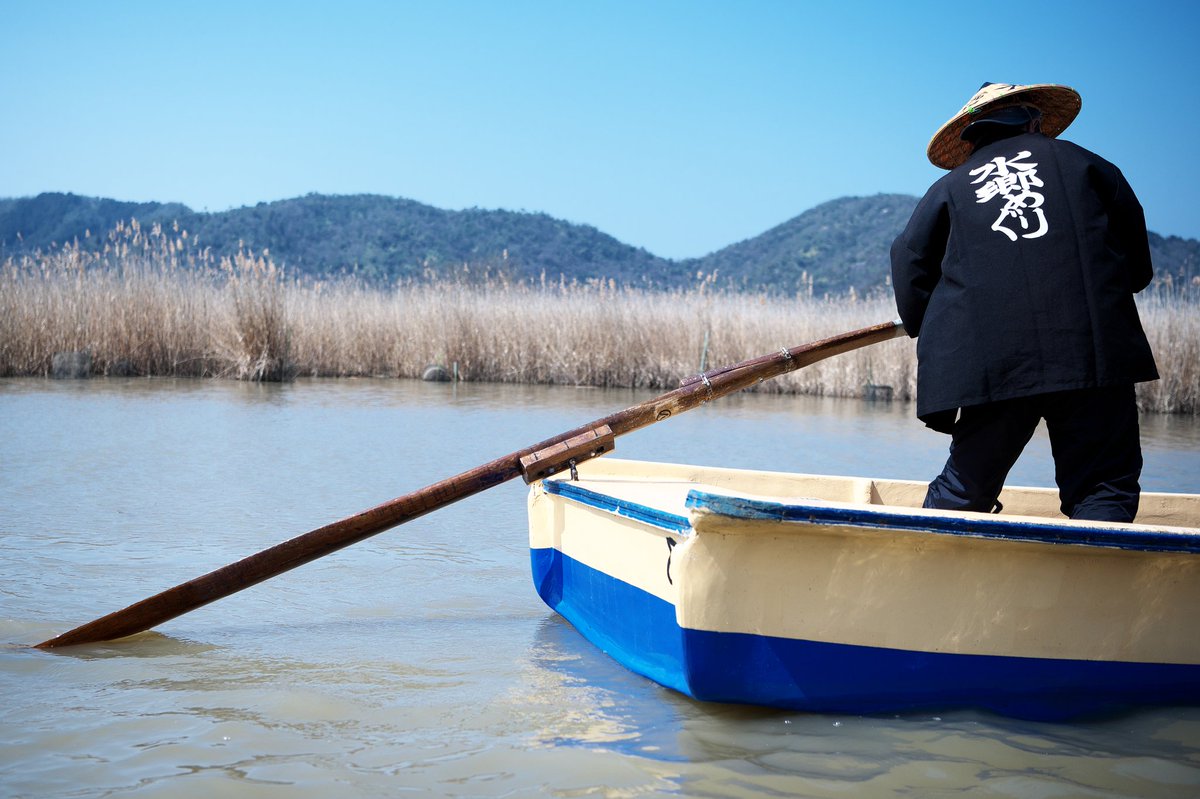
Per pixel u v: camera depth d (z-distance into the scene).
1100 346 3.16
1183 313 16.38
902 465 8.73
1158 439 11.69
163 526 5.61
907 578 2.91
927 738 2.84
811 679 2.95
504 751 2.73
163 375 17.08
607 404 13.90
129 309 16.94
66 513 5.89
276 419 11.09
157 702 3.10
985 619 2.95
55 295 16.78
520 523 6.11
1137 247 3.45
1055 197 3.26
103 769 2.59
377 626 4.04
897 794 2.49
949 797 2.48
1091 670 3.03
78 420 10.51
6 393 13.20
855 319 18.14
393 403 13.42
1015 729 2.92
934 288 3.47
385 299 20.53
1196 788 2.55
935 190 3.46
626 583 3.48
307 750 2.73
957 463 3.38
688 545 2.87
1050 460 9.83
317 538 3.73
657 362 17.92
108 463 7.75
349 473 7.52
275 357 16.89
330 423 10.85
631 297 19.52
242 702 3.11
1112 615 3.00
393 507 3.75
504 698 3.19
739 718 3.00
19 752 2.69
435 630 4.00
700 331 18.09
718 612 2.87
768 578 2.88
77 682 3.29
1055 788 2.54
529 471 3.79
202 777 2.54
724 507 2.74
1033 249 3.21
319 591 4.56
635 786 2.52
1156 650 3.05
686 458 8.77
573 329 18.19
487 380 18.38
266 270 17.06
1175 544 2.88
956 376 3.24
